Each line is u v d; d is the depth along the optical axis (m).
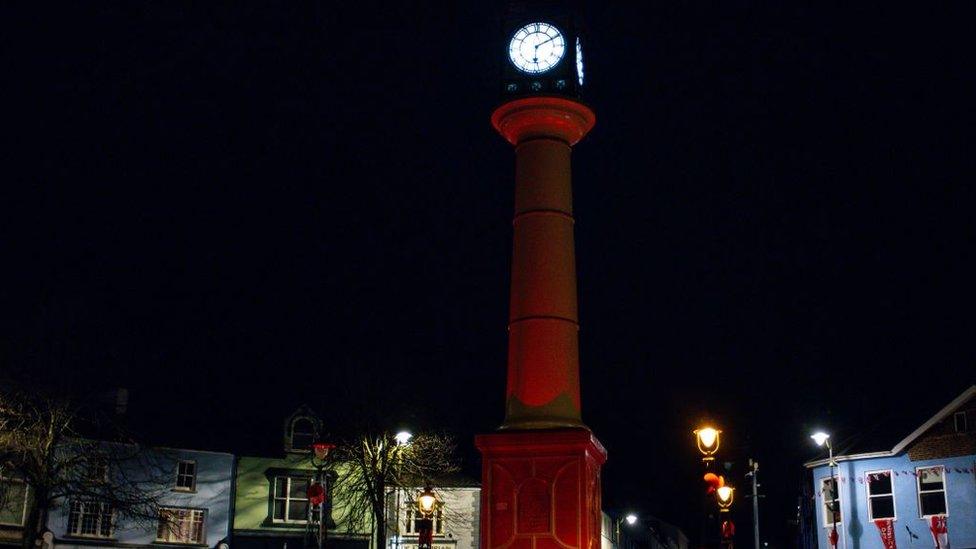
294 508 59.97
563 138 21.59
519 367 20.33
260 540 58.75
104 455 47.28
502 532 19.27
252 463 59.59
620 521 85.19
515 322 20.64
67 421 45.47
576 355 20.61
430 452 56.97
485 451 19.70
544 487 19.33
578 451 19.36
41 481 43.97
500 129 21.91
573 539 19.03
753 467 44.09
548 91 21.34
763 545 76.00
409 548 60.28
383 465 54.69
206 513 57.12
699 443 30.91
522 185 21.33
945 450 48.50
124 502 47.06
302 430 61.09
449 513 61.12
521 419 20.00
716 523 35.34
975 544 46.72
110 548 52.91
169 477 56.09
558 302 20.59
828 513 52.19
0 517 49.03
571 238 21.23
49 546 50.16
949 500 47.97
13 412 43.94
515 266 21.02
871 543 49.97
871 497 50.50
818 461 53.00
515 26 21.92
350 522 57.88
